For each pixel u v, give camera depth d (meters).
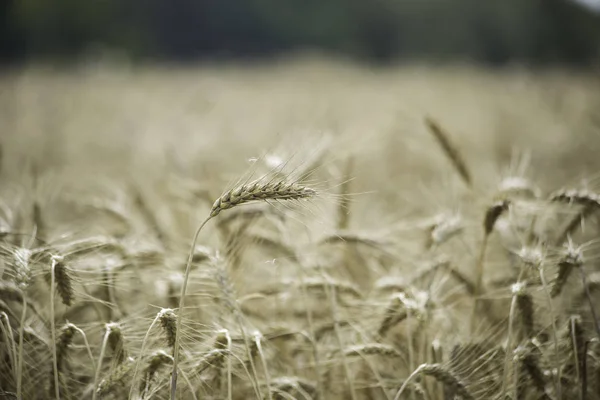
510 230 4.18
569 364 3.33
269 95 18.20
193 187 5.05
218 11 63.53
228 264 3.82
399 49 56.12
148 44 60.69
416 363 3.61
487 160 7.56
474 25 49.19
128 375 3.07
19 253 3.17
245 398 3.46
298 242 4.27
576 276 3.68
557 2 45.16
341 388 3.72
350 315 3.91
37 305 3.51
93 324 3.42
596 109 10.21
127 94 19.78
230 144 9.14
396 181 7.41
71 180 7.40
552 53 44.66
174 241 4.71
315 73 22.95
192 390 2.89
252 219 4.10
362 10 58.47
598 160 7.39
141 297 4.04
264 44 64.38
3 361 3.25
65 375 3.19
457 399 3.11
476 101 14.92
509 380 3.23
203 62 53.38
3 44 53.34
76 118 13.62
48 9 53.97
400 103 11.91
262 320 3.94
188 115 11.68
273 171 2.98
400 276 4.14
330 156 4.48
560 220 4.30
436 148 6.68
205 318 3.75
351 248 4.49
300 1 62.69
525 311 3.29
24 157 7.64
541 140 9.24
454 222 4.14
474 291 3.93
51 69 33.41
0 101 16.72
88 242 3.69
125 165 9.01
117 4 59.66
